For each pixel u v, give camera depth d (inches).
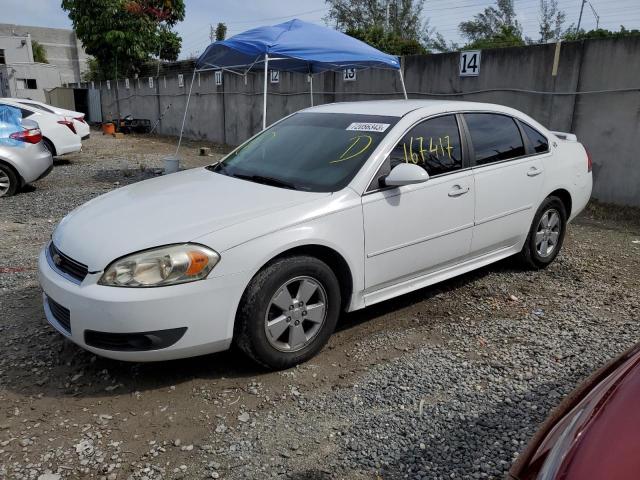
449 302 183.9
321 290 140.9
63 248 134.2
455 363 143.6
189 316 122.2
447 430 116.1
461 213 172.2
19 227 281.1
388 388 131.8
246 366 141.2
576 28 1125.7
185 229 128.0
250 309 128.3
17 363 141.9
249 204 140.4
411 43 1061.1
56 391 130.0
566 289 197.6
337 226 140.9
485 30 1641.2
